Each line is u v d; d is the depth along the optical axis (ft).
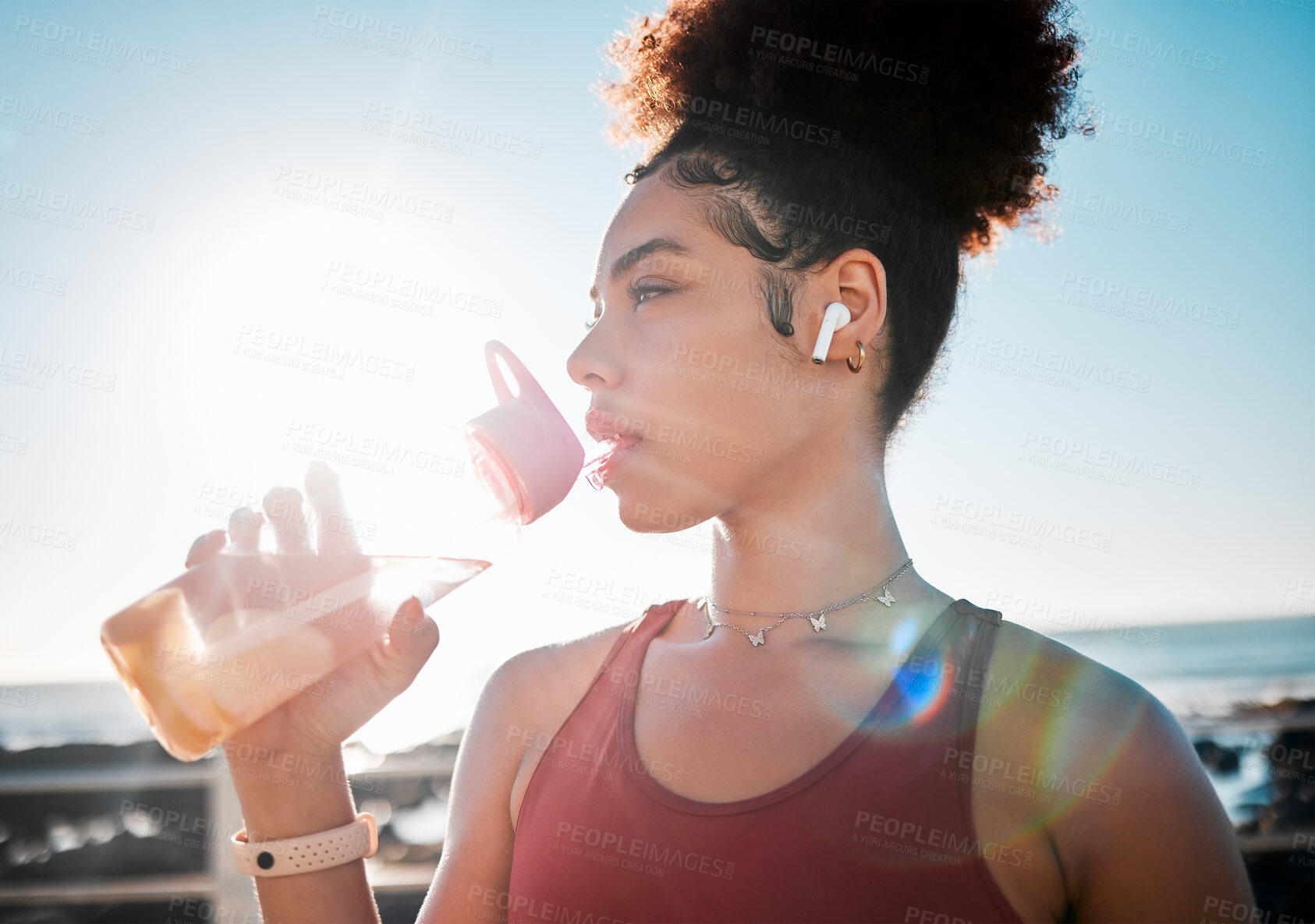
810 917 2.92
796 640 3.40
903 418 3.76
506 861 3.77
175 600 3.03
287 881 3.19
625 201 3.62
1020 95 3.93
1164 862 2.85
